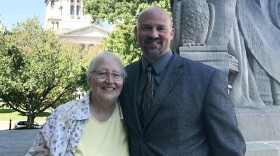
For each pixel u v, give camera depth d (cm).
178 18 494
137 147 226
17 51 2436
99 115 233
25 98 2447
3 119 3359
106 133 230
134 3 2198
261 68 517
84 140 226
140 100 231
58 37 2797
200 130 219
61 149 221
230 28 498
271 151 370
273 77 515
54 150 219
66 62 2531
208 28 485
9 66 2405
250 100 502
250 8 539
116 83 230
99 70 229
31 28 2559
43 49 2467
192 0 483
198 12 478
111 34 2208
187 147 214
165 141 215
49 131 227
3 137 684
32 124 2481
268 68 517
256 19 536
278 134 454
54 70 2469
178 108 215
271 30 543
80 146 223
